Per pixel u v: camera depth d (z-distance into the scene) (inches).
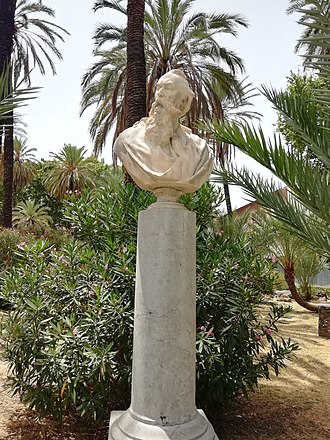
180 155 99.0
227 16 489.4
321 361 226.7
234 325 135.0
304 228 132.3
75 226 155.8
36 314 128.5
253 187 139.6
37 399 124.6
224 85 524.7
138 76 313.3
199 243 155.1
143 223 97.2
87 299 134.5
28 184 1275.8
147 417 90.5
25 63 616.7
